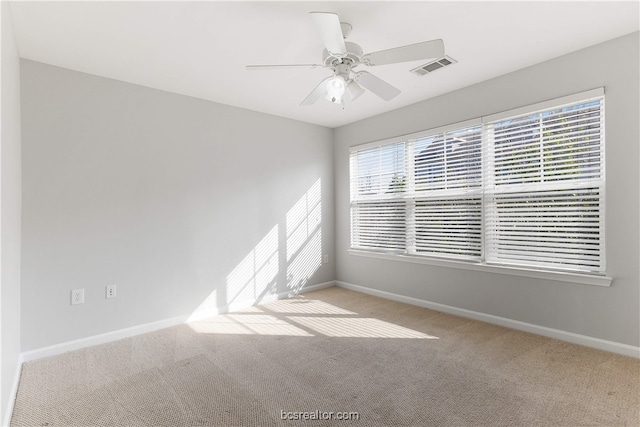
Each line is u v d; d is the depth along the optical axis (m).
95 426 1.76
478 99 3.22
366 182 4.40
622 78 2.42
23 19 2.07
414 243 3.86
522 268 2.93
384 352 2.61
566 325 2.73
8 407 1.82
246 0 1.94
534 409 1.85
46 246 2.61
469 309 3.37
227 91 3.31
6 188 1.82
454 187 3.47
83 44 2.38
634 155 2.38
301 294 4.38
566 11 2.10
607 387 2.05
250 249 3.88
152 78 2.98
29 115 2.55
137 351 2.67
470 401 1.94
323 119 4.38
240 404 1.94
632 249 2.41
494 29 2.30
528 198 2.94
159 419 1.81
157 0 1.92
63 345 2.67
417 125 3.76
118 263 2.96
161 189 3.22
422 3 2.00
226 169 3.69
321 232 4.66
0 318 1.58
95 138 2.86
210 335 3.00
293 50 2.54
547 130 2.81
